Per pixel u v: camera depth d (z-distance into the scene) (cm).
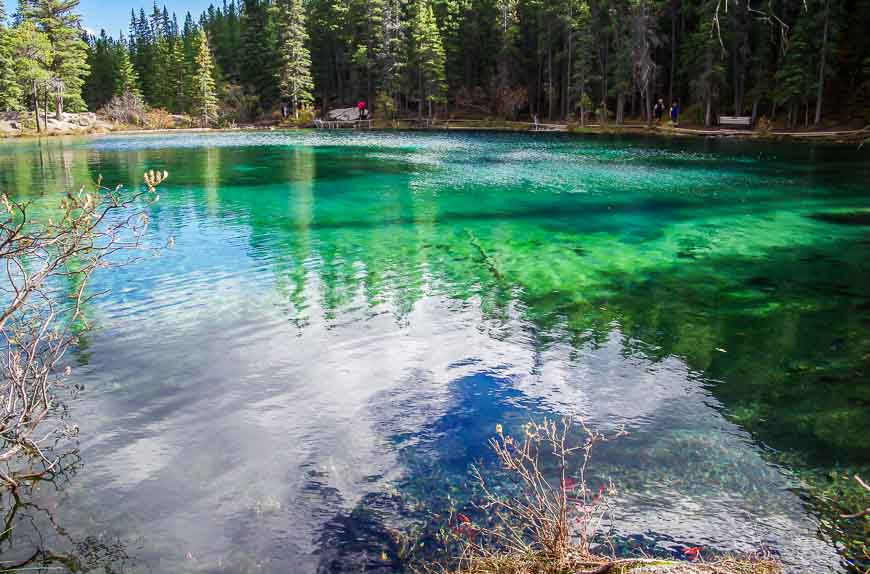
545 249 1241
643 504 420
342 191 2070
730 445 505
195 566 362
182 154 3616
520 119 7169
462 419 552
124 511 415
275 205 1786
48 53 6138
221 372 647
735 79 5003
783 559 367
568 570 329
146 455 486
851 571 358
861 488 443
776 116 5169
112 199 471
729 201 1841
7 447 491
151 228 1434
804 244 1291
